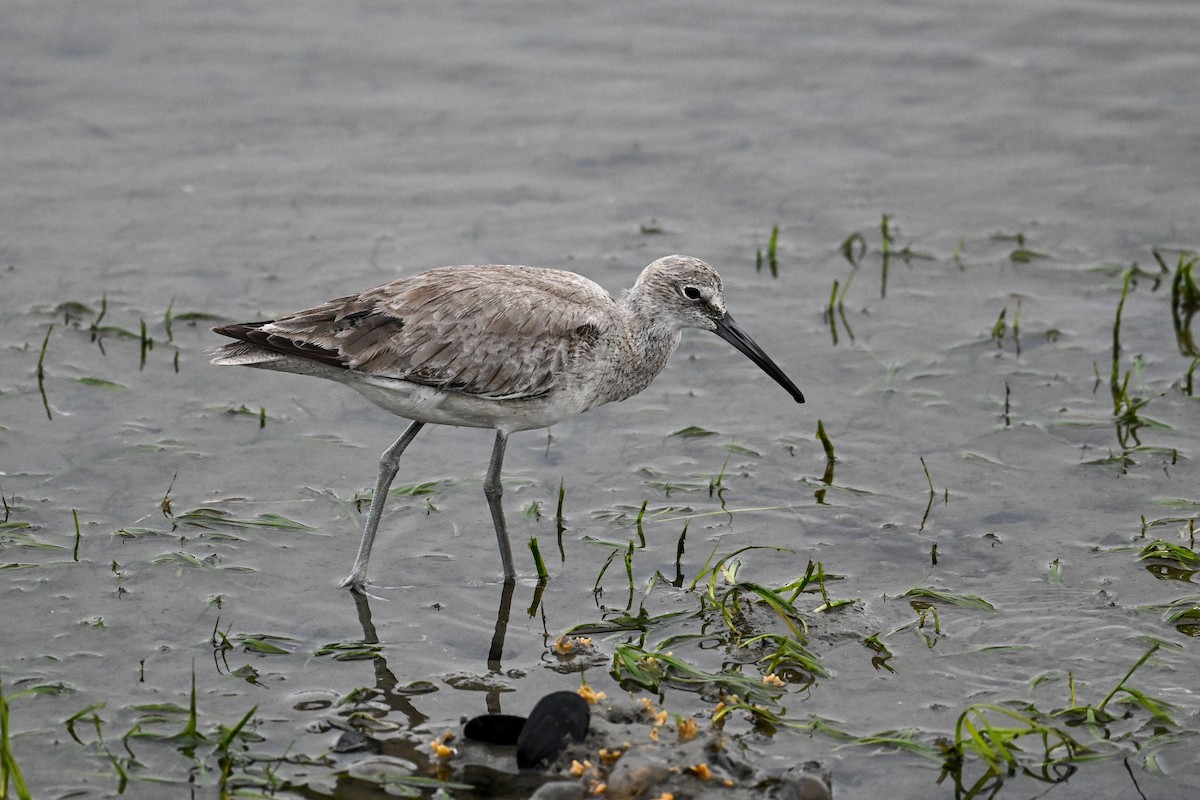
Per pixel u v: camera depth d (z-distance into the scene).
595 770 10.14
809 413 15.68
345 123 21.09
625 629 12.21
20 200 19.05
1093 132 21.02
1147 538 13.33
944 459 14.77
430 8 23.92
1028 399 15.80
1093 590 12.57
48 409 15.10
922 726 10.87
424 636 12.05
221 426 15.12
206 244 18.41
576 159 20.58
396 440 14.00
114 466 14.22
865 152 20.89
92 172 19.73
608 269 18.03
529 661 11.73
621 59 22.81
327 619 12.22
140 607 12.20
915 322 17.39
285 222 18.95
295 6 23.84
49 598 12.23
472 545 13.43
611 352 13.13
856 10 23.84
